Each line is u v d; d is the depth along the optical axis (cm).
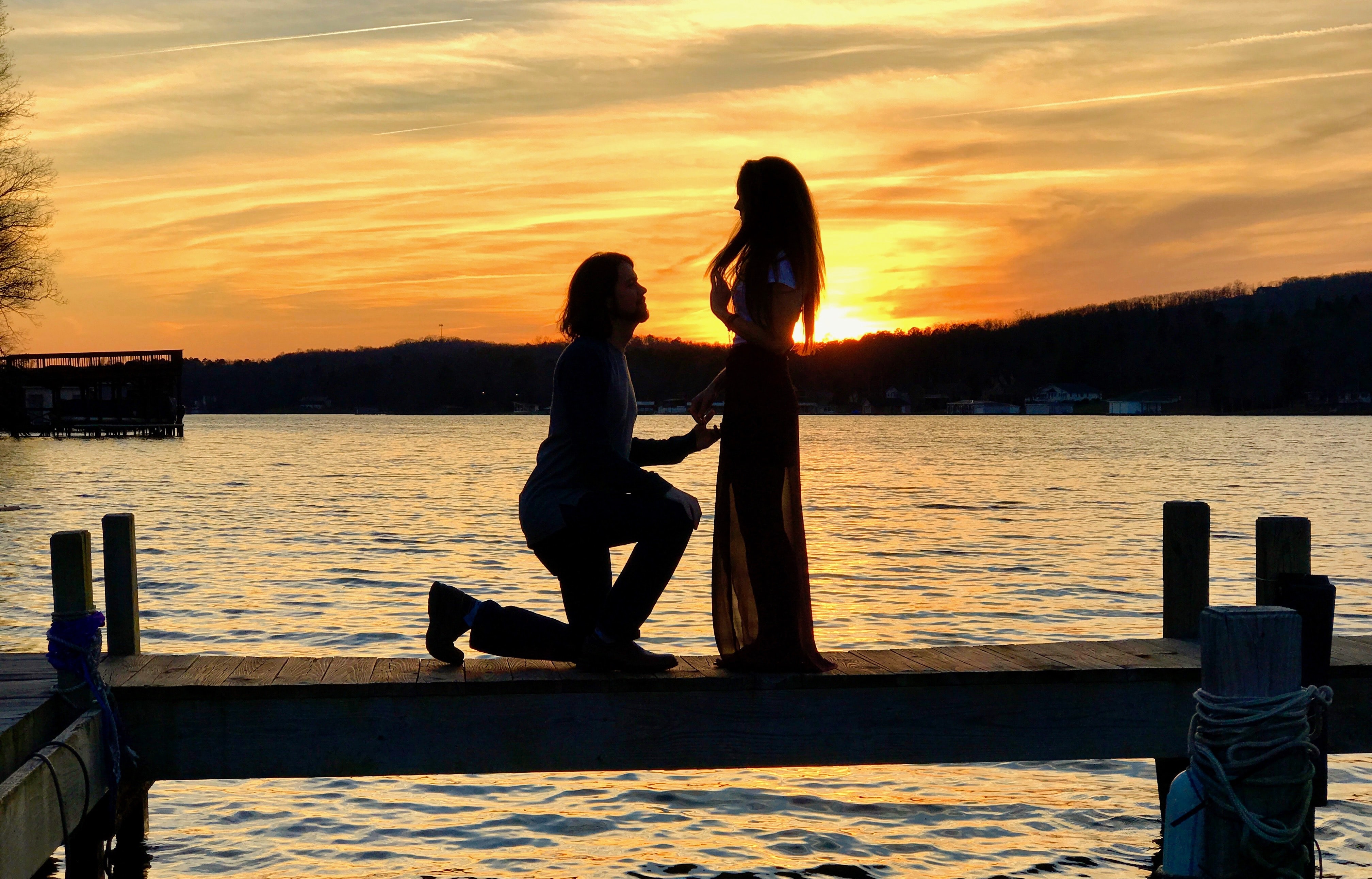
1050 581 1650
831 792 706
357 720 419
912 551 2058
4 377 7262
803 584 427
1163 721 446
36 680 424
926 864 590
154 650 1100
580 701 423
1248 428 12962
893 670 436
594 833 634
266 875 570
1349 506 3059
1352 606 1441
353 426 14512
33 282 4572
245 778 417
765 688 424
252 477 4200
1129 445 8306
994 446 8256
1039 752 441
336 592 1502
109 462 5116
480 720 421
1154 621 1307
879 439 9750
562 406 409
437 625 444
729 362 421
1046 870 582
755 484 419
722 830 641
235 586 1556
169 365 7819
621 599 420
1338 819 645
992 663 453
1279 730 289
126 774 416
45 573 1659
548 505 416
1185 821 300
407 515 2739
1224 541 2164
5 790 331
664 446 440
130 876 568
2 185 4503
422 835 630
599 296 410
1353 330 17938
